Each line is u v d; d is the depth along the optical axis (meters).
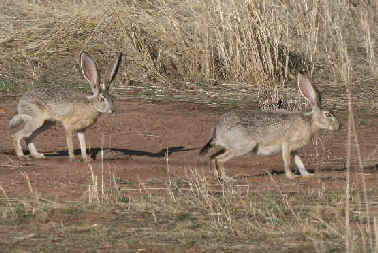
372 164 19.39
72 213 14.32
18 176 17.50
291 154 19.23
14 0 35.56
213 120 24.70
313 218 13.99
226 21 30.19
